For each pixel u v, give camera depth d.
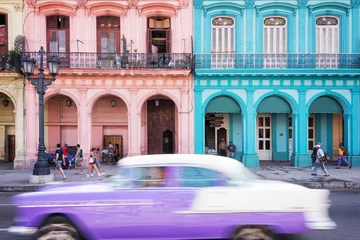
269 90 17.67
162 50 18.22
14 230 5.17
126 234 5.03
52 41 17.88
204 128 17.83
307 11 17.84
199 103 17.70
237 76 17.53
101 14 17.83
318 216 5.12
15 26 17.45
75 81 17.31
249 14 17.81
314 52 17.80
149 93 17.59
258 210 5.01
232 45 18.12
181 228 4.99
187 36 17.77
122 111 19.55
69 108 19.31
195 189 5.10
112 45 18.11
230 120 19.72
